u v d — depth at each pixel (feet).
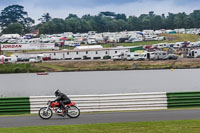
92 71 453.17
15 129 89.51
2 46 541.34
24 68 470.80
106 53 516.32
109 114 112.06
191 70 417.49
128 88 272.10
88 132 85.15
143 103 119.65
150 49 548.31
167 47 552.41
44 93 255.91
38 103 116.88
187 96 121.08
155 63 463.83
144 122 95.86
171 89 258.37
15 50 566.36
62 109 105.60
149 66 453.17
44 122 100.07
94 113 115.03
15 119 105.60
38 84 322.34
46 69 466.29
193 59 472.44
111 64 476.54
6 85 321.32
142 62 471.62
